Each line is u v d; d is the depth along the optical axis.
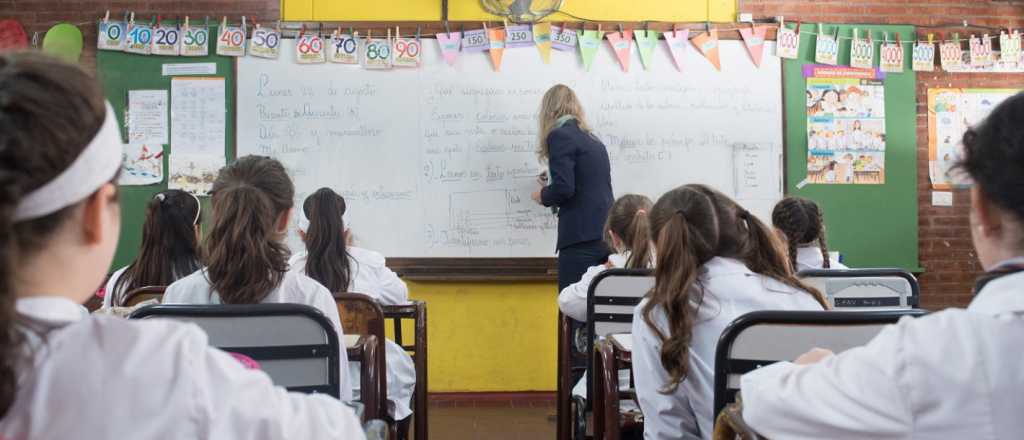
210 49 4.36
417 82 4.39
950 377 0.76
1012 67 4.50
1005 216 0.79
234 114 4.35
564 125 3.95
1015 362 0.75
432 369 4.48
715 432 1.11
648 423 1.74
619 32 4.41
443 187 4.41
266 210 1.81
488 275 4.42
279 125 4.37
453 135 4.40
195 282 1.82
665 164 4.43
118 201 0.70
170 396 0.65
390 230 4.40
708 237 1.72
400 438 2.73
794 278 1.78
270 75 4.37
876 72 4.47
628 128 4.41
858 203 4.47
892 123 4.48
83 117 0.63
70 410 0.63
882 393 0.79
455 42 4.39
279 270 1.81
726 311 1.68
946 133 4.50
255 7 4.38
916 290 2.44
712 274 1.71
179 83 4.35
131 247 4.33
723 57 4.43
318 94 4.38
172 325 0.69
